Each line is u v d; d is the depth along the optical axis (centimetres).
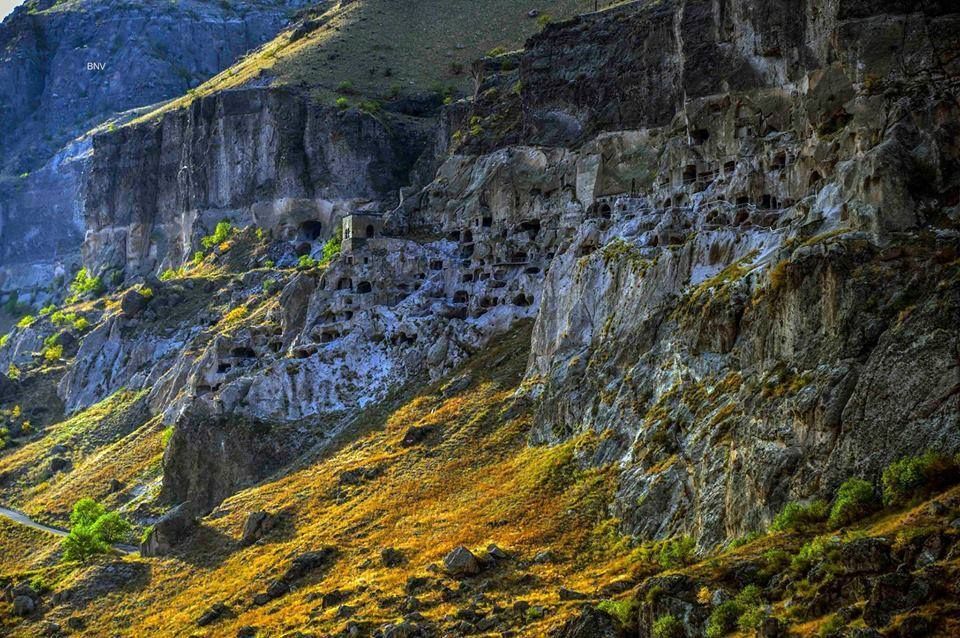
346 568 10144
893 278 7594
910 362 6912
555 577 8581
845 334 7512
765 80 11794
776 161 11106
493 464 10969
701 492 8106
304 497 11969
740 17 12031
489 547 9175
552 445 10619
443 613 8525
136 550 13275
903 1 10025
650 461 9000
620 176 13425
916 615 5584
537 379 11869
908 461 6638
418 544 9931
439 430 12000
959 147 8525
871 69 9975
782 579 6425
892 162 8269
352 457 12431
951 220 8006
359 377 13962
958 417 6612
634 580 7894
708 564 6875
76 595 11888
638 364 10006
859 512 6650
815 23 11125
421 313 14162
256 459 13562
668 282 10631
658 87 13338
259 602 10262
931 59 9738
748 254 9769
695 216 11500
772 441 7469
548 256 13775
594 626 7000
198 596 10988
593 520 9150
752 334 8512
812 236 8762
